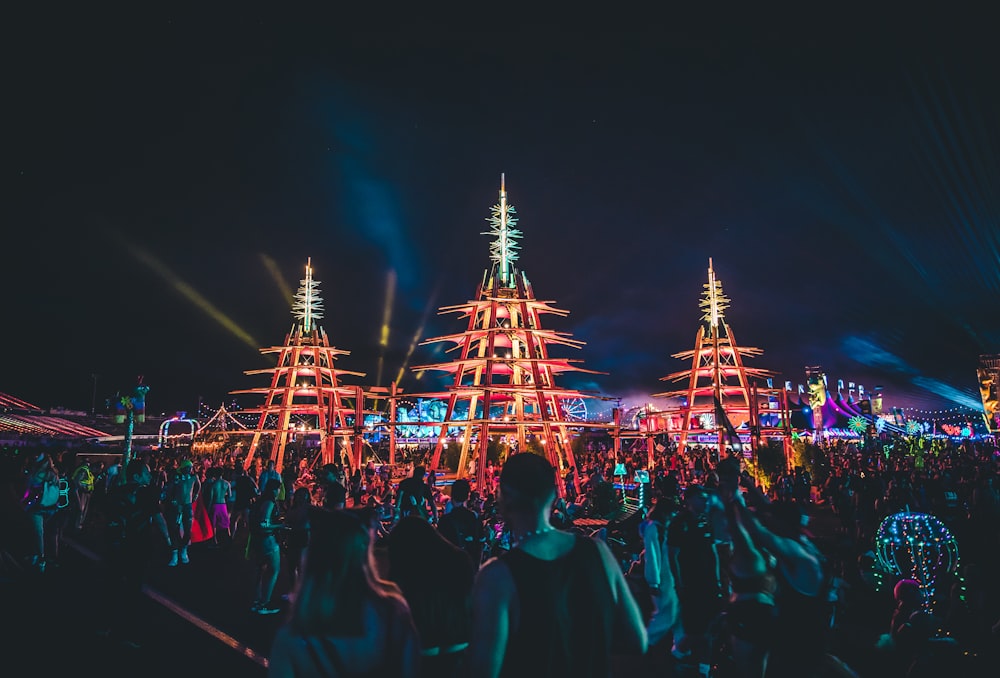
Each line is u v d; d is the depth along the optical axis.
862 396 65.69
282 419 37.72
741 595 5.88
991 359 59.16
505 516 3.22
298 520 10.78
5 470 13.02
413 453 40.47
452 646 3.80
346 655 2.97
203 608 11.30
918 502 19.42
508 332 32.53
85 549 17.23
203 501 18.06
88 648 8.98
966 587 8.12
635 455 36.09
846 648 8.88
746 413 38.91
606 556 3.20
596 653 2.95
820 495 28.72
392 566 4.00
